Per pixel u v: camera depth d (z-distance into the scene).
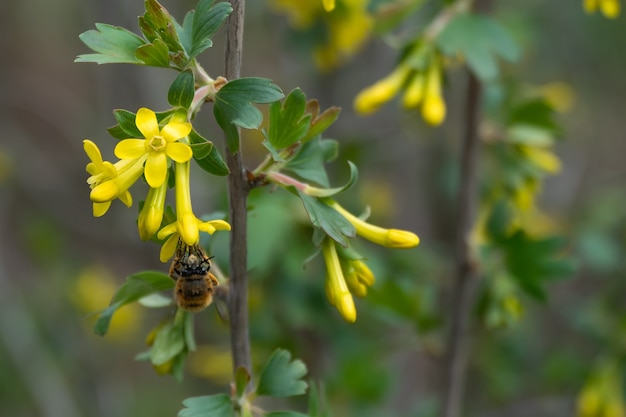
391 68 0.72
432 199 0.75
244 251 0.43
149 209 0.40
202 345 0.73
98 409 0.84
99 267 0.90
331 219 0.42
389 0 0.52
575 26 0.92
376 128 0.73
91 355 0.85
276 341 0.56
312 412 0.44
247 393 0.43
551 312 0.81
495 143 0.53
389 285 0.53
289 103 0.42
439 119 0.49
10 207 1.01
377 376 0.57
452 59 0.50
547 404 0.66
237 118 0.40
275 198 0.52
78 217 0.95
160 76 0.75
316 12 0.59
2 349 0.87
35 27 1.26
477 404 0.71
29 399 0.87
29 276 0.98
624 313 0.57
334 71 0.70
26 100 1.15
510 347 0.67
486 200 0.55
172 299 0.43
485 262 0.51
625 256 0.65
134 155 0.40
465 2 0.50
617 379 0.56
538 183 0.54
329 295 0.42
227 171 0.40
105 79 0.75
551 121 0.52
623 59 0.95
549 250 0.51
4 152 0.93
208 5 0.41
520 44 0.67
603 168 1.02
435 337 0.54
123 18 0.69
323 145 0.44
